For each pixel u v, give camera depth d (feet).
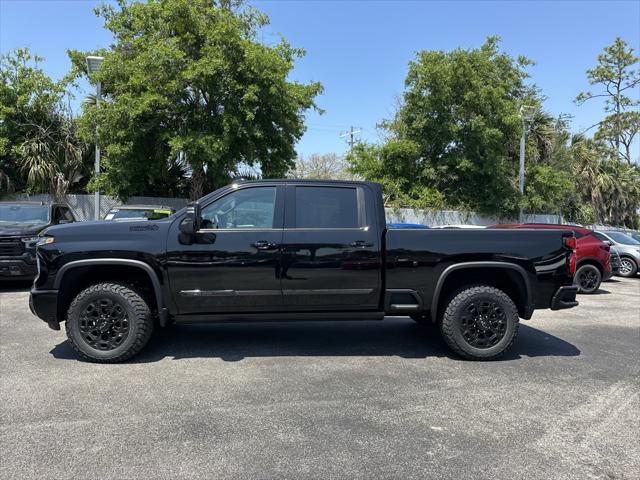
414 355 18.54
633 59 120.26
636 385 15.46
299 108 54.49
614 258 43.62
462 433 11.93
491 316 17.78
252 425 12.21
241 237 17.03
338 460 10.55
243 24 55.67
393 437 11.66
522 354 18.97
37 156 53.42
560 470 10.26
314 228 17.43
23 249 30.53
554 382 15.66
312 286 17.22
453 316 17.61
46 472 9.90
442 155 66.49
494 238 17.78
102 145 49.16
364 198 17.84
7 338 20.18
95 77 47.75
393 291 17.51
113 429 11.88
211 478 9.78
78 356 17.71
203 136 46.26
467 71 61.67
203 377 15.71
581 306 31.17
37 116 56.44
